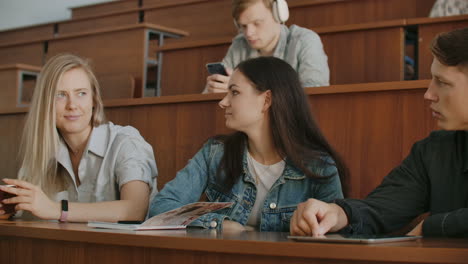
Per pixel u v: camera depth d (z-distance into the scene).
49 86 1.70
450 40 1.09
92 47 3.79
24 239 1.10
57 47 4.16
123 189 1.65
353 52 2.83
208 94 2.06
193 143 2.09
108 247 0.99
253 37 2.42
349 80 2.83
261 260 0.84
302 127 1.49
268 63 1.50
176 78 3.10
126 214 1.54
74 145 1.76
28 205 1.37
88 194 1.74
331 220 1.11
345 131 1.81
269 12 2.41
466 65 1.08
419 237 0.96
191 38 4.47
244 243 0.85
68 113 1.70
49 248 1.06
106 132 1.78
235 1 2.40
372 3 3.44
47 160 1.71
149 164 1.74
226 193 1.52
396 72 2.74
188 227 1.30
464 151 1.25
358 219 1.18
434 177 1.27
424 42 2.74
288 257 0.83
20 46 4.69
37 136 1.71
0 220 1.38
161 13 4.70
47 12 7.29
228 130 2.02
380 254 0.77
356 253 0.78
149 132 2.19
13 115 2.52
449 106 1.12
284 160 1.48
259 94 1.47
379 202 1.29
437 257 0.74
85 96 1.72
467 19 2.65
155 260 0.94
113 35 3.68
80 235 1.00
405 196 1.30
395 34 2.75
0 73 4.00
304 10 3.52
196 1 4.48
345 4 3.45
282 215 1.45
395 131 1.75
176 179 1.57
